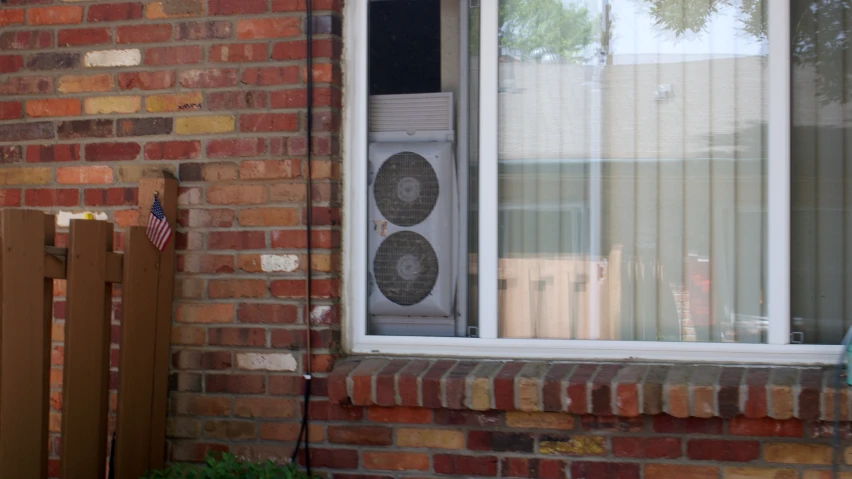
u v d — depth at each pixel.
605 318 3.52
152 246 3.48
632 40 3.51
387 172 3.65
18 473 2.87
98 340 3.23
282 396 3.56
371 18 3.68
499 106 3.61
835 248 3.33
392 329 3.67
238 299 3.60
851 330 2.96
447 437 3.42
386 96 3.66
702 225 3.45
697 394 3.12
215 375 3.61
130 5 3.73
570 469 3.32
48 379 3.03
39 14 3.82
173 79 3.69
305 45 3.58
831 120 3.34
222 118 3.63
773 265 3.34
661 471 3.24
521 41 3.60
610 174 3.52
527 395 3.26
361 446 3.49
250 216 3.60
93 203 3.75
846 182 3.33
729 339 3.42
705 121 3.45
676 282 3.46
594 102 3.54
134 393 3.39
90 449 3.21
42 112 3.81
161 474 3.32
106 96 3.75
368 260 3.66
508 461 3.37
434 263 3.62
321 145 3.55
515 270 3.58
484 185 3.56
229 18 3.64
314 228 3.55
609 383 3.20
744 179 3.41
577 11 3.56
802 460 3.14
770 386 3.08
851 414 3.04
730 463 3.19
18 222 2.85
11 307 2.83
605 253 3.52
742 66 3.42
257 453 3.57
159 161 3.69
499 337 3.57
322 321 3.54
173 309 3.65
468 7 3.63
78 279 3.11
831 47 3.35
